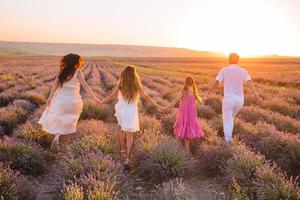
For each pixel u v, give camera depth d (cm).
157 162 674
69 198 498
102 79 3194
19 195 536
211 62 12662
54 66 5900
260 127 949
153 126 980
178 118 872
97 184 534
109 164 623
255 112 1314
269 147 785
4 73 3266
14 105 1240
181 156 688
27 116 1179
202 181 675
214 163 702
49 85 2241
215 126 1057
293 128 1103
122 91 749
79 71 797
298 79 3938
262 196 540
